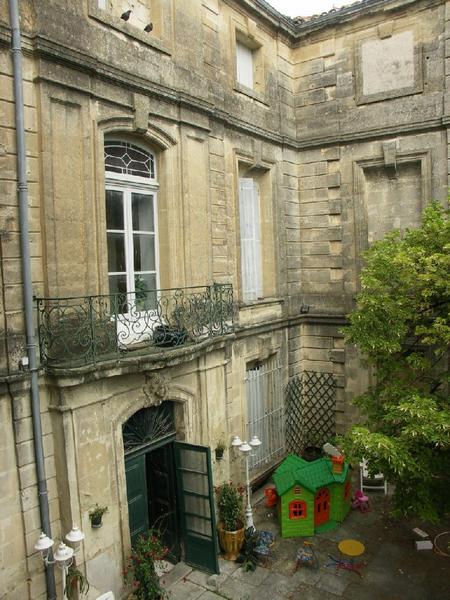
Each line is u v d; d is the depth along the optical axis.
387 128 10.92
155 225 8.11
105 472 6.60
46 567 6.04
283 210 11.41
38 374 5.94
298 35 11.67
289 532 8.84
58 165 6.14
